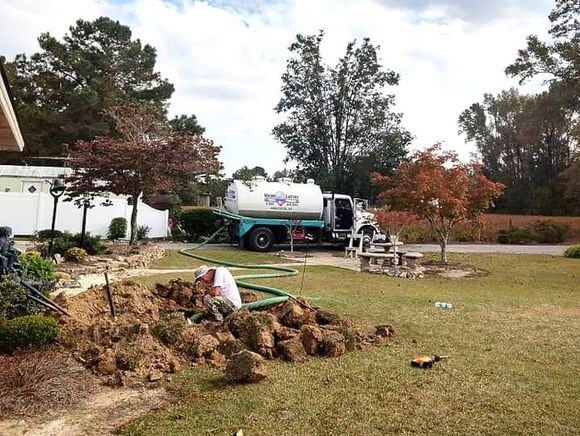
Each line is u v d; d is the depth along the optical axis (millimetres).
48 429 4070
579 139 37812
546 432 4258
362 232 22219
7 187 25859
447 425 4340
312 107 44406
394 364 5969
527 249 27953
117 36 38375
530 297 11695
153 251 17172
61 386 4703
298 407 4609
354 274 14828
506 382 5477
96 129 34250
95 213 23297
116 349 5480
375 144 43562
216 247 22547
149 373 5203
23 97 35969
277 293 9609
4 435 3939
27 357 5176
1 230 7559
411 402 4828
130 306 7070
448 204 17281
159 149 16906
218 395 4820
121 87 38438
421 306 9781
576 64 31031
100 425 4172
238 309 7207
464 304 10273
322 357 6148
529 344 7129
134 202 17781
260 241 21656
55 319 6145
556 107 38375
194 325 6703
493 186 17703
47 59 36594
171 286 8102
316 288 11727
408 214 18078
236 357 5195
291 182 22812
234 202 22078
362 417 4449
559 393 5191
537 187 53250
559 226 34094
